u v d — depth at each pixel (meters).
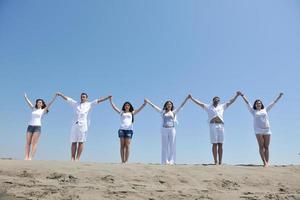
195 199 5.86
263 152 9.34
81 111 9.51
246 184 7.27
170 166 8.11
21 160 8.17
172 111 9.92
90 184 6.32
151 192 6.07
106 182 6.54
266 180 7.64
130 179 6.84
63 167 7.34
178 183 6.92
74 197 5.53
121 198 5.61
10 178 6.46
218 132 9.52
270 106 9.58
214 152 9.48
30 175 6.75
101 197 5.61
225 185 7.05
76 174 6.88
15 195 5.48
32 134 9.44
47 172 6.93
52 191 5.76
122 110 9.79
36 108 9.62
